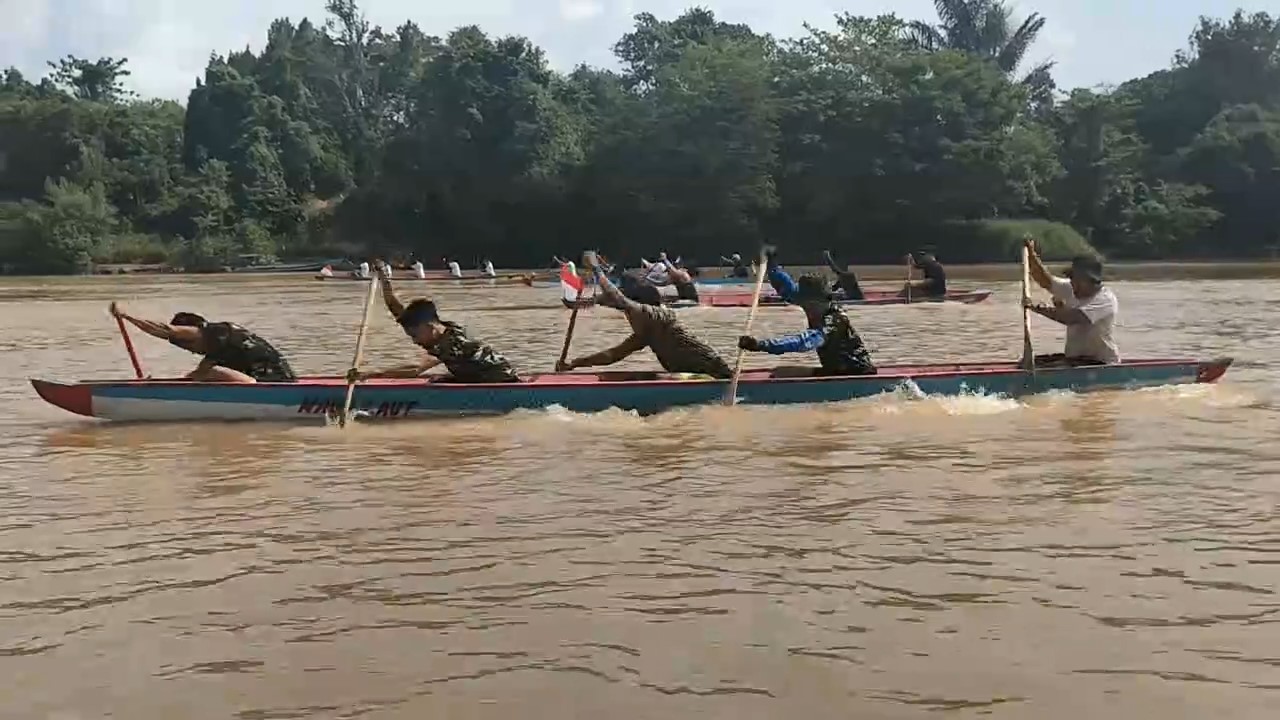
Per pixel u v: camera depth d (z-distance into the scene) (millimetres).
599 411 9773
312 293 35312
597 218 61812
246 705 4203
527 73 64062
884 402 10086
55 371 13977
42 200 65875
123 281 47812
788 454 8227
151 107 79875
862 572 5535
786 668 4449
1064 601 5109
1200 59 64000
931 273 25328
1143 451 8164
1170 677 4324
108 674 4488
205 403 9750
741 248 59094
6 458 8406
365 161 72312
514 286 38688
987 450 8273
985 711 4078
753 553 5855
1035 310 10609
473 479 7562
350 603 5211
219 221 65250
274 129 71938
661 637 4770
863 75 57875
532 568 5664
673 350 10633
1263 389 10914
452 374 10164
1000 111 55312
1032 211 58969
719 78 57094
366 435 9117
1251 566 5531
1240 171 57250
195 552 6004
